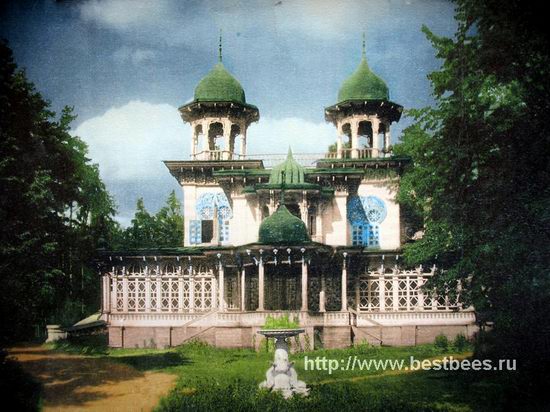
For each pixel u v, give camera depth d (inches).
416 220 1392.7
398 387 752.3
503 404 663.1
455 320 1195.3
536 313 720.3
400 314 1210.6
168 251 1280.8
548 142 729.0
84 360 957.2
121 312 1256.8
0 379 768.9
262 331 737.0
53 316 1132.5
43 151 991.6
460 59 823.7
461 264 810.2
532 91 742.5
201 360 993.5
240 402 680.4
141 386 775.7
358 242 1355.8
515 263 717.3
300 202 1291.8
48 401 717.3
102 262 1270.9
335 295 1258.6
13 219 911.0
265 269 1227.2
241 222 1366.9
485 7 745.0
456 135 821.2
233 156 1524.4
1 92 912.3
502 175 753.0
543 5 696.4
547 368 721.6
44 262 954.1
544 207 692.1
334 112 1469.0
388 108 1448.1
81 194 1157.7
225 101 1459.2
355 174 1333.7
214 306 1284.4
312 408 664.4
